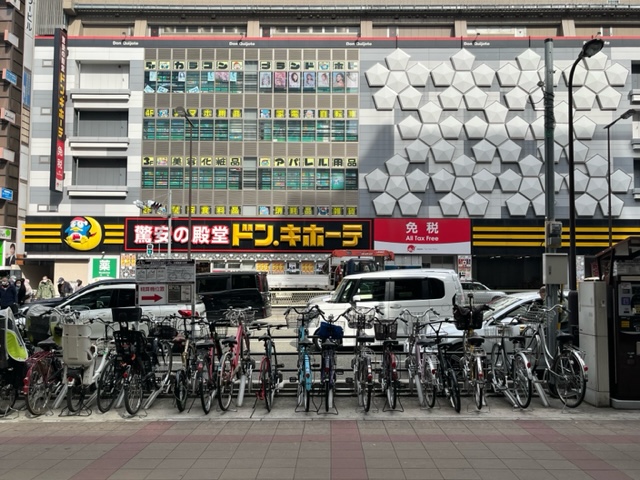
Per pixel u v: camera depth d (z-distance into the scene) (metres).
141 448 5.86
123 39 36.00
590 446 5.85
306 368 7.49
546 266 8.65
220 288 16.89
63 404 7.96
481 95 35.41
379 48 36.12
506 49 35.75
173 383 8.05
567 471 5.04
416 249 35.06
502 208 35.31
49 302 13.49
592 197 34.84
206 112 36.16
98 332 12.38
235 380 8.25
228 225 35.50
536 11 36.16
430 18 36.97
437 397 8.23
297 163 36.00
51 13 36.38
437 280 13.07
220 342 8.17
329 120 36.09
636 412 7.38
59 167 34.84
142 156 35.88
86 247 34.97
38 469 5.16
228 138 36.09
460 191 35.22
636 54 35.38
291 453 5.64
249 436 6.33
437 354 7.93
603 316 7.74
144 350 7.93
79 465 5.28
